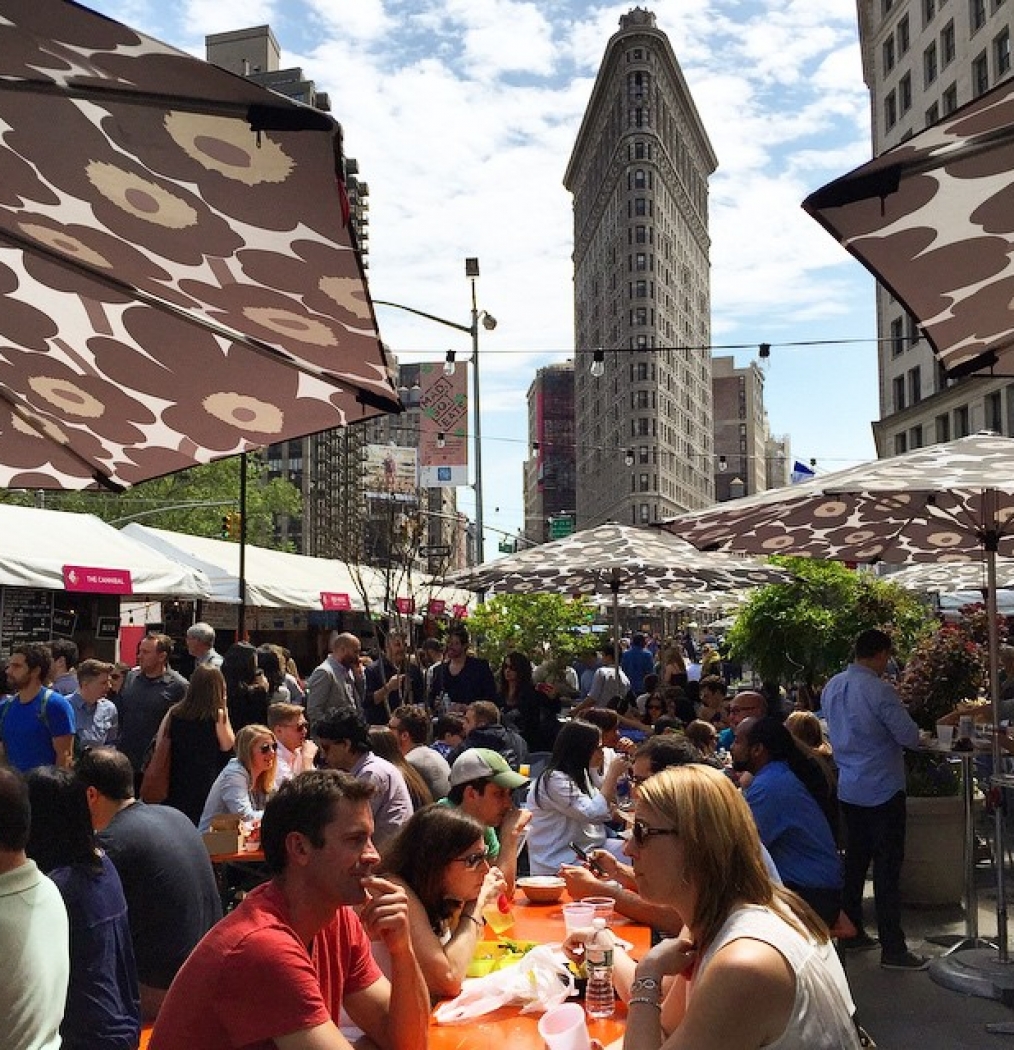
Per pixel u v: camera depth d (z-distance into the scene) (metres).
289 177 1.89
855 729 7.41
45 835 3.61
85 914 3.57
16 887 3.06
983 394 47.31
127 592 14.09
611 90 139.12
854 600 12.21
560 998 3.82
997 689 7.11
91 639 16.62
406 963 3.28
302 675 25.56
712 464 173.00
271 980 2.64
